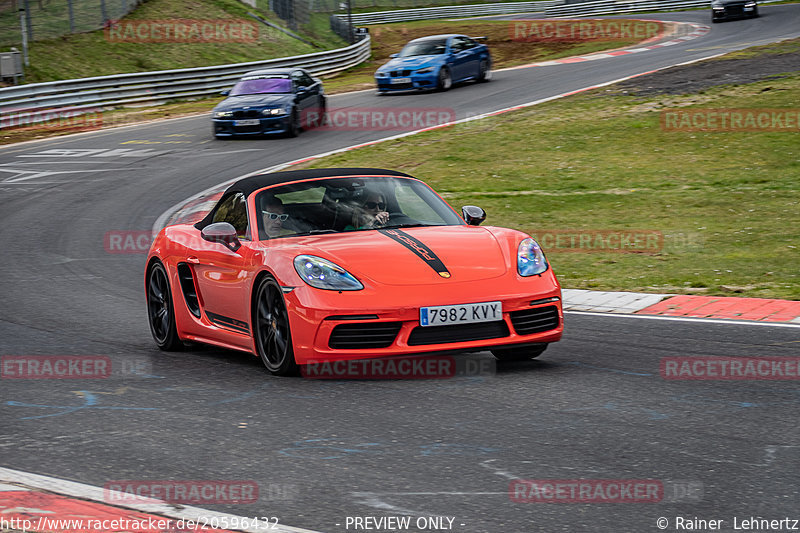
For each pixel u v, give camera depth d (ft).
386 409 61.62
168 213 178.91
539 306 70.95
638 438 54.24
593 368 72.95
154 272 89.71
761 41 405.80
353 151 237.04
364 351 67.26
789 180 178.19
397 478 48.19
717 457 50.47
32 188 213.25
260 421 59.52
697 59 344.28
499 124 256.11
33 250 150.30
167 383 71.51
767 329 86.12
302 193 81.46
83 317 102.58
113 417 61.62
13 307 108.58
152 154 253.44
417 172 210.59
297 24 559.79
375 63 521.24
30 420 61.46
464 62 342.64
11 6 430.61
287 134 270.46
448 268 70.64
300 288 69.10
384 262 70.69
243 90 277.44
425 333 68.08
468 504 44.32
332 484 47.47
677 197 172.76
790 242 134.00
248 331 76.59
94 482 48.49
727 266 121.70
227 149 254.27
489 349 69.46
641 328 89.04
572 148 222.69
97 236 160.66
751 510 42.91
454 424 57.82
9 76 360.07
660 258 129.80
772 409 59.93
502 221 163.12
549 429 56.39
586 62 391.45
